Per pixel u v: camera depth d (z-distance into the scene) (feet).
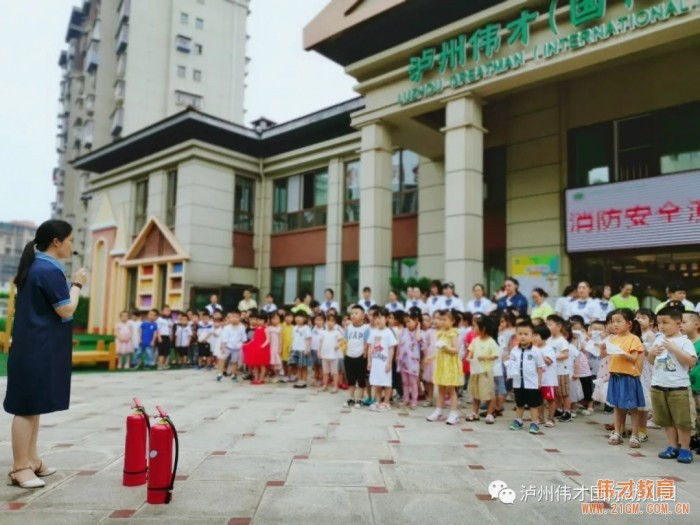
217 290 55.31
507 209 41.65
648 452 16.44
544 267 39.06
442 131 34.68
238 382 33.76
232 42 128.88
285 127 57.00
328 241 55.11
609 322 20.77
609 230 35.19
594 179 37.68
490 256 43.37
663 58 34.81
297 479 13.01
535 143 40.50
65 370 12.80
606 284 36.09
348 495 11.89
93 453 15.42
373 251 38.27
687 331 16.37
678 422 15.35
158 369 41.83
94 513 10.59
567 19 29.27
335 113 52.08
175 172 60.18
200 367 42.70
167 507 10.98
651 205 33.45
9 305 48.21
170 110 116.37
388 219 39.37
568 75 36.96
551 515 10.93
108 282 68.08
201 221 56.08
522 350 19.95
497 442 17.54
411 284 38.50
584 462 15.11
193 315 44.50
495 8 31.73
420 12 34.76
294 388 30.96
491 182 43.52
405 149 48.08
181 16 120.06
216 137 58.08
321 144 55.67
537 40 30.40
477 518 10.67
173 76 117.70
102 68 124.16
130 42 112.27
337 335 29.81
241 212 60.85
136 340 42.63
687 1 25.20
